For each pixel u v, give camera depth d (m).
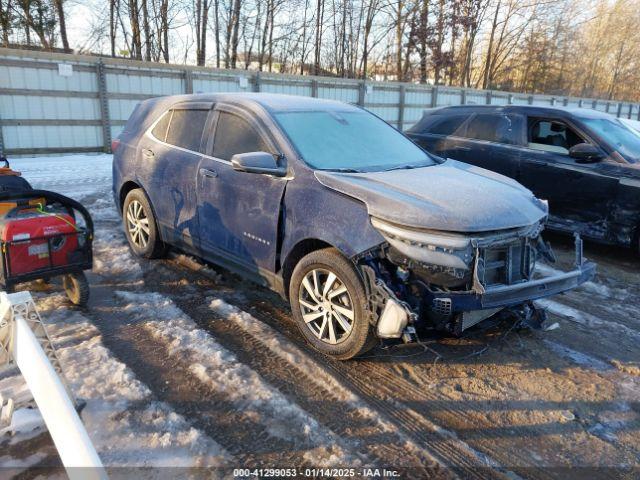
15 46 21.05
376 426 2.93
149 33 23.31
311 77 16.88
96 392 3.08
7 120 11.61
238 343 3.81
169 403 3.04
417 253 3.09
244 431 2.83
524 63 39.72
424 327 3.27
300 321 3.77
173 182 4.88
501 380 3.48
